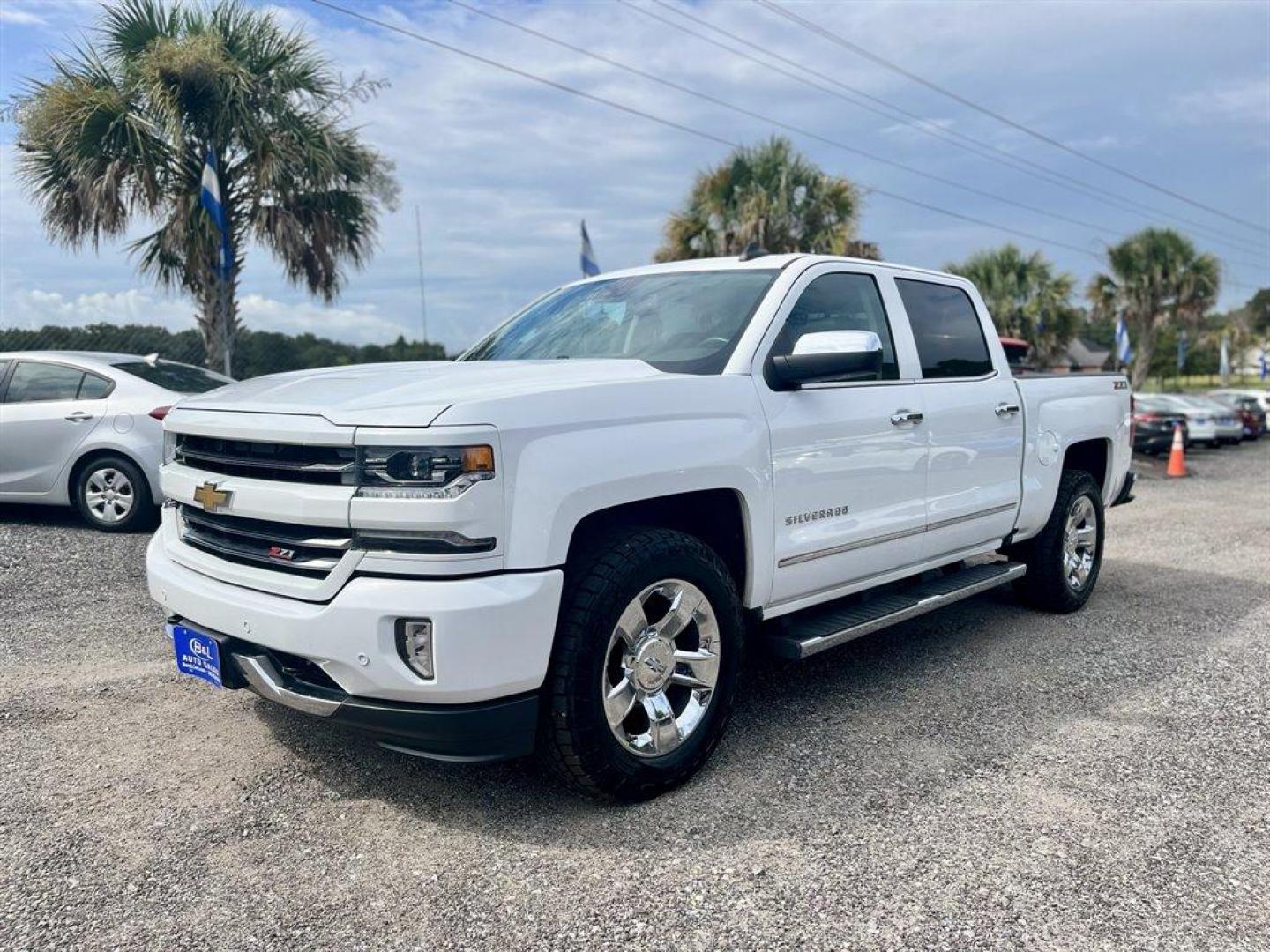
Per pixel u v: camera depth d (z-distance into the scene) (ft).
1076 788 10.95
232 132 36.19
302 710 9.68
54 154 35.24
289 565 9.65
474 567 8.97
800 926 8.23
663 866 9.19
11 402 25.46
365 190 40.75
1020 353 26.25
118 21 36.14
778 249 59.41
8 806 10.33
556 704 9.64
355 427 9.14
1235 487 46.65
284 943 7.94
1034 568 18.52
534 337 14.17
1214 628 18.07
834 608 13.91
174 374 26.81
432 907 8.47
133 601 18.78
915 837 9.78
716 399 11.22
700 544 10.88
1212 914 8.48
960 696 14.03
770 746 12.12
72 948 7.84
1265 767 11.62
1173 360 204.74
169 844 9.53
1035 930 8.20
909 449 14.02
